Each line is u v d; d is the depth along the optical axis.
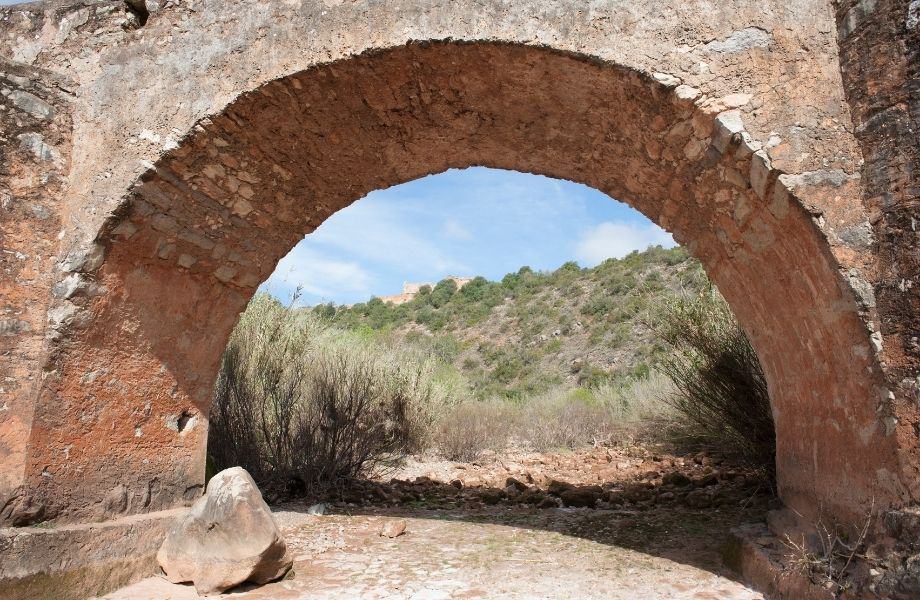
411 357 10.20
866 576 2.72
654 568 3.95
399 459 8.22
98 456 3.90
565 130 4.08
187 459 4.59
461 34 3.46
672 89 3.26
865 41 3.00
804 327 3.38
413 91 3.89
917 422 2.64
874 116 2.94
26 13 4.27
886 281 2.80
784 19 3.22
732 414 6.06
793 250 3.23
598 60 3.34
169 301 4.36
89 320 3.82
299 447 6.55
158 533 4.08
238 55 3.82
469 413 11.13
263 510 3.75
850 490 3.07
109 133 3.93
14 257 3.64
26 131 3.78
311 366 8.24
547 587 3.63
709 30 3.29
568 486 6.56
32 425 3.52
